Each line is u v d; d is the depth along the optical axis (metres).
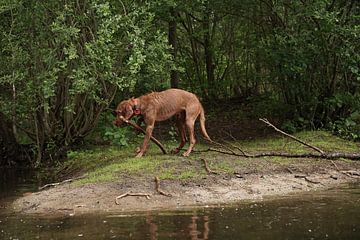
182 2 15.09
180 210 8.15
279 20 15.68
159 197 8.95
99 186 9.50
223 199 8.95
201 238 6.39
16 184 11.47
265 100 17.66
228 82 21.70
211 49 21.23
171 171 10.21
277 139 14.48
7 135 14.84
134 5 12.22
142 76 13.39
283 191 9.62
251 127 16.94
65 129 13.89
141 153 11.61
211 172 10.25
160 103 11.45
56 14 11.98
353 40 14.09
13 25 12.20
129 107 11.33
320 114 15.68
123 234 6.71
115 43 11.95
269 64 15.66
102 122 14.05
